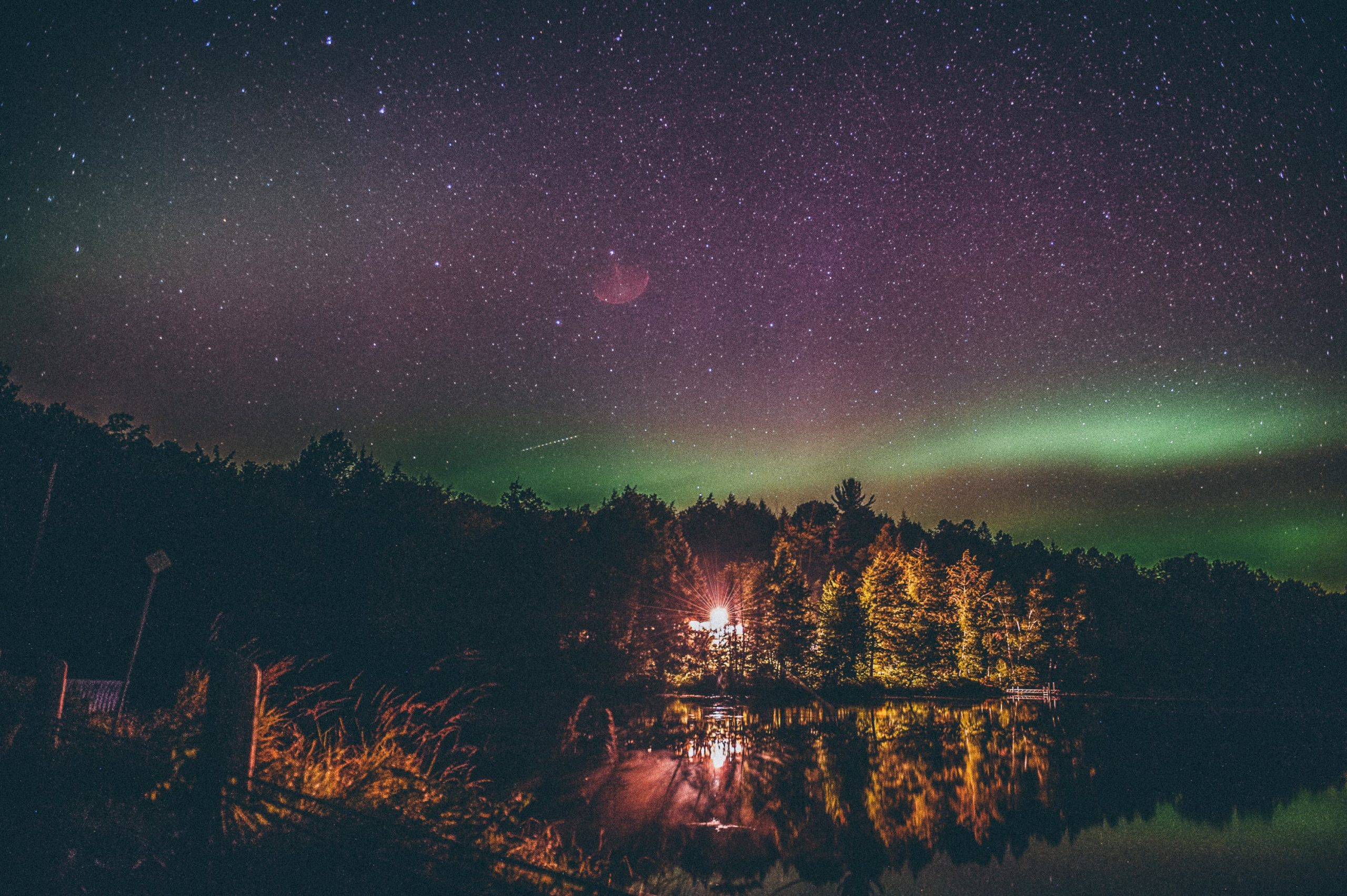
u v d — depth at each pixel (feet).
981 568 419.95
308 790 21.18
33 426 169.89
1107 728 177.37
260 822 18.28
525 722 107.96
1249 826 92.43
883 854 67.97
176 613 131.75
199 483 158.51
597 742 101.04
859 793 91.71
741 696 197.16
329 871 17.37
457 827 22.76
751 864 59.88
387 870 17.61
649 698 171.12
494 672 155.84
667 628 212.23
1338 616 449.48
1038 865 72.08
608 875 26.09
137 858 18.52
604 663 184.75
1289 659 369.50
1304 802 105.19
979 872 68.28
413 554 165.17
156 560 47.34
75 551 138.62
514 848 23.24
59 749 24.88
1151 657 359.25
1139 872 73.31
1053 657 313.32
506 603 175.52
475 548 180.96
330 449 254.47
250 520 155.12
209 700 18.37
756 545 425.28
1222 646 376.89
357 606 153.07
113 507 146.51
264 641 130.21
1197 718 208.33
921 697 232.32
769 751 114.93
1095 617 374.84
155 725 27.58
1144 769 124.47
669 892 50.19
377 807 21.48
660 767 92.48
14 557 133.90
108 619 116.26
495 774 73.10
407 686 123.54
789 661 226.38
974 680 288.92
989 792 99.55
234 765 17.87
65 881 17.06
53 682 27.32
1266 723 201.36
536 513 212.84
